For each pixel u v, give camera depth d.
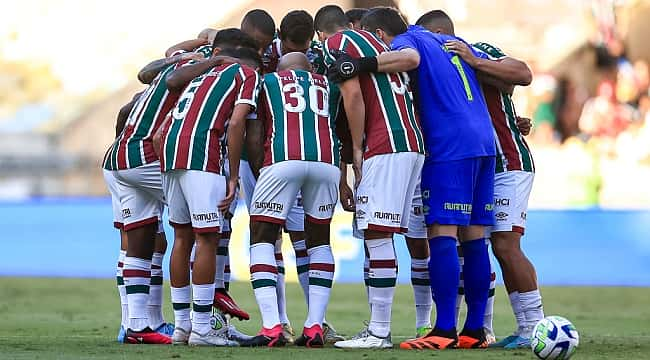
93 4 73.31
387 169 18.27
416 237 21.00
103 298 37.34
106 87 73.38
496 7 66.62
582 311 32.50
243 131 18.78
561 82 65.38
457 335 18.72
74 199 51.41
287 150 18.55
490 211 18.97
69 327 26.50
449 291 18.56
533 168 20.03
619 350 18.89
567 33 66.25
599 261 44.19
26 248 48.91
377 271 18.61
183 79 19.48
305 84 19.23
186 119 18.95
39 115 72.94
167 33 73.06
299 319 29.23
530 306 19.55
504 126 19.83
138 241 20.17
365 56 18.42
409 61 18.33
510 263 19.70
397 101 18.47
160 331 21.72
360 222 18.55
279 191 18.66
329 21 20.70
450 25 20.56
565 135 64.31
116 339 21.77
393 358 16.33
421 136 18.62
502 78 19.16
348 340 19.56
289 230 21.80
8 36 74.06
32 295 38.47
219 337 19.11
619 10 65.62
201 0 71.88
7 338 22.31
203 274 18.98
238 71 19.27
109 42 73.56
